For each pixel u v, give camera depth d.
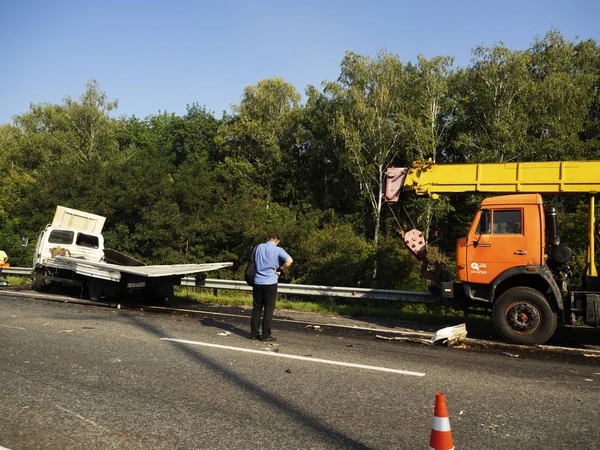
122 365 6.23
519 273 9.08
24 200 28.78
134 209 23.78
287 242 21.02
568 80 27.69
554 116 27.11
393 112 30.14
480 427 4.31
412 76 31.75
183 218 22.98
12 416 4.41
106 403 4.78
